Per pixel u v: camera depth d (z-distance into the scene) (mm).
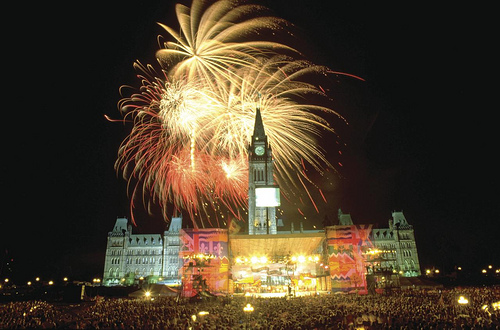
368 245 80312
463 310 32281
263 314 34531
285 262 81438
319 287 80688
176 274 158625
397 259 159500
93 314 36156
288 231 153500
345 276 67688
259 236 71062
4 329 28875
